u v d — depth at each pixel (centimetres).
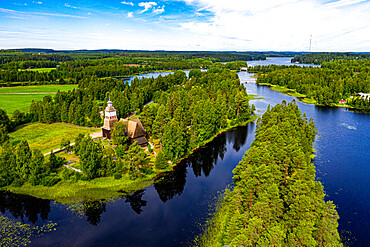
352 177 7756
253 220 4284
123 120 10025
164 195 6988
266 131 7931
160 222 5800
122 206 6481
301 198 4469
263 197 4672
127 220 5909
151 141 10688
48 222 5838
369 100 17262
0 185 7169
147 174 8044
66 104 14662
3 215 6075
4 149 7656
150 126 11350
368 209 6238
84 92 18550
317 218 4322
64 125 13150
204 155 9800
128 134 9600
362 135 11594
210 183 7619
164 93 18250
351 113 16138
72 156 9000
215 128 12256
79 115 13050
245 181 5431
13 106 16338
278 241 3875
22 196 6819
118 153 8638
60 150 9412
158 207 6419
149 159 9006
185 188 7350
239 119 13900
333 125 13250
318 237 4159
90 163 7469
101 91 19512
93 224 5769
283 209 5009
